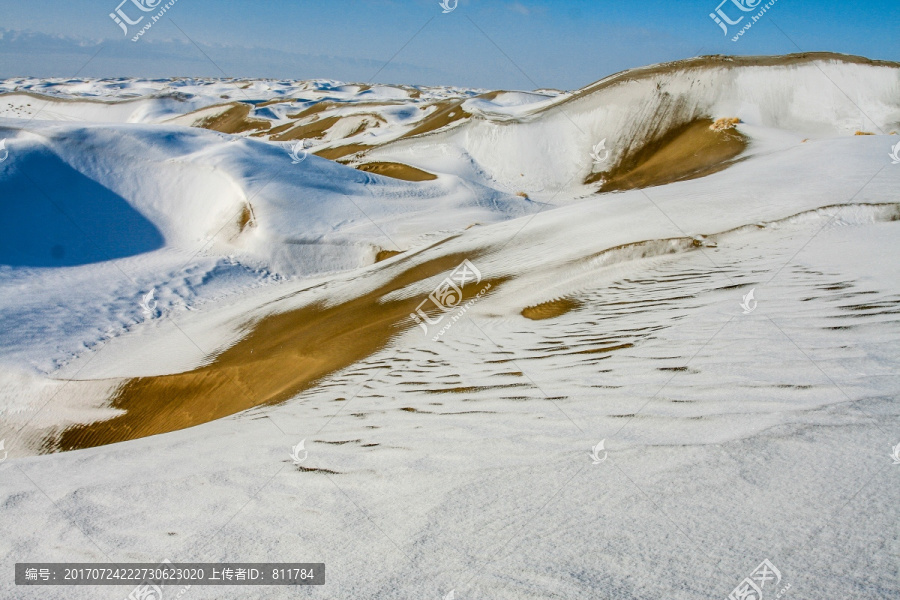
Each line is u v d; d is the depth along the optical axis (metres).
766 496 1.94
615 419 2.97
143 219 20.42
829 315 4.17
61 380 9.86
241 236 20.48
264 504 2.77
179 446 4.48
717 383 3.19
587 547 1.83
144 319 14.18
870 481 1.93
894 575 1.48
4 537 2.83
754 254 7.24
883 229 7.31
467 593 1.71
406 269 11.95
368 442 3.50
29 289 14.55
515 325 6.73
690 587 1.54
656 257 8.13
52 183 19.12
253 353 9.47
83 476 3.84
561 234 11.22
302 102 103.56
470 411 3.77
